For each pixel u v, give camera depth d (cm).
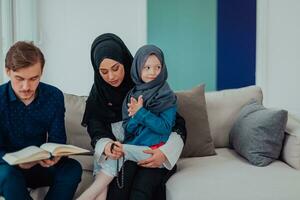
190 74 392
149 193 176
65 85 379
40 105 173
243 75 397
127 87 203
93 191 176
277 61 397
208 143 220
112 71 195
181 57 389
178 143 189
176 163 199
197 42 388
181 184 178
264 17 388
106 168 180
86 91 383
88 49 379
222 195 169
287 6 390
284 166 197
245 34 392
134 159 183
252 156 199
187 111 219
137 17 380
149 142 187
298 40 395
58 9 367
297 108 402
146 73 189
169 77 391
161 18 382
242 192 170
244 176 184
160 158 182
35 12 351
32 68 156
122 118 198
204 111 224
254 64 396
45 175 178
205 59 391
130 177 180
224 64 393
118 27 380
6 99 169
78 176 172
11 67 155
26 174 174
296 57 397
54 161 160
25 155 153
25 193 161
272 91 400
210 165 200
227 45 391
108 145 181
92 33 377
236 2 387
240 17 389
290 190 171
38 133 177
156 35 384
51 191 168
